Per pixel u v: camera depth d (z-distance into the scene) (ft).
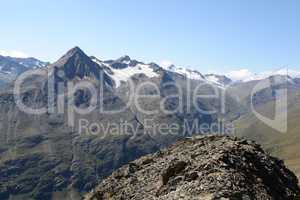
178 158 149.28
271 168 147.33
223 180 118.01
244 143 161.58
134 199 135.95
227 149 142.72
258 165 143.64
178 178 128.26
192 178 124.77
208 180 118.83
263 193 122.31
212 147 147.74
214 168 125.39
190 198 112.47
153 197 128.16
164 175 135.95
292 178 157.28
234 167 130.82
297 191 147.74
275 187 137.39
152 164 159.84
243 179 122.62
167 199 116.98
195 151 149.28
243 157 141.08
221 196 110.63
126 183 152.76
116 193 150.00
